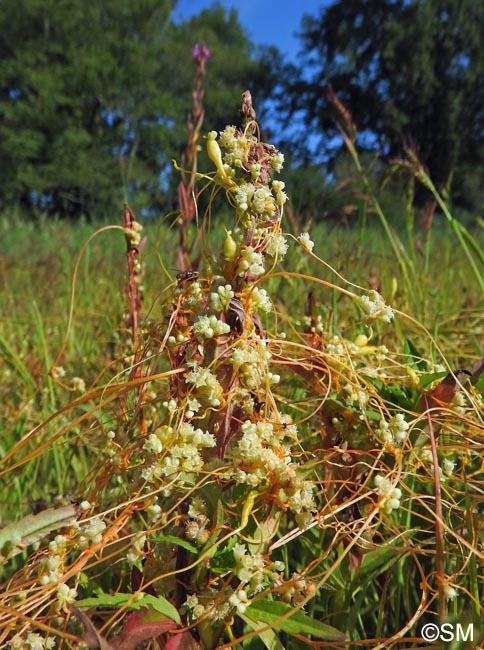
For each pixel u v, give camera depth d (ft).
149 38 24.48
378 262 2.52
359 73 24.53
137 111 21.75
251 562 0.58
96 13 23.30
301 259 1.87
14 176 19.56
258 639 0.68
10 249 5.38
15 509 1.15
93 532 0.62
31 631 0.63
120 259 3.84
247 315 0.67
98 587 0.85
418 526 0.91
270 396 0.71
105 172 19.60
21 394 1.63
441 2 23.00
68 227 6.15
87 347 1.93
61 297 2.83
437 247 3.18
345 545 0.80
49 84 20.66
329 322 1.13
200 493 0.65
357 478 0.83
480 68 21.74
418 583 0.92
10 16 22.03
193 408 0.64
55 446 0.91
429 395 0.81
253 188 0.64
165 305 0.77
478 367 0.84
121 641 0.54
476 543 0.75
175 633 0.57
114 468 0.76
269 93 27.91
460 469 0.99
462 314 2.02
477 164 21.09
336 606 0.76
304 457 0.89
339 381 0.87
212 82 26.30
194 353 0.68
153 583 0.65
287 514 0.97
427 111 22.15
